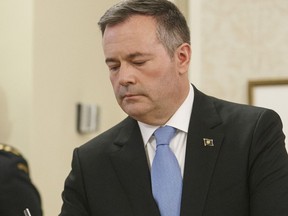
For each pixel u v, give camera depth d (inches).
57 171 222.5
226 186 113.3
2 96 210.1
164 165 116.2
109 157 121.6
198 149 116.6
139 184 117.0
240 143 115.5
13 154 110.8
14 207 105.7
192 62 235.3
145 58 110.9
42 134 212.7
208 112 121.3
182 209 112.5
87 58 241.8
